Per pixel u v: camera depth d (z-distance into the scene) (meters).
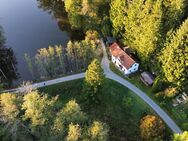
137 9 80.69
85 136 58.03
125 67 86.00
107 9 93.88
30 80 88.88
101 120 79.00
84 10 89.50
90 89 76.25
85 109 80.25
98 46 94.31
